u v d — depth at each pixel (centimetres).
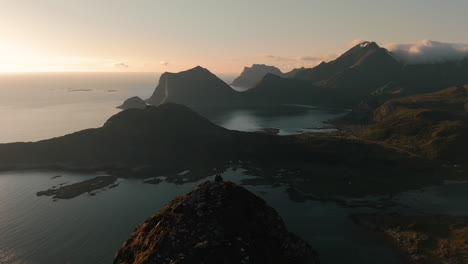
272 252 4609
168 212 5259
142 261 4175
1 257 8694
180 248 4272
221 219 4816
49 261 8512
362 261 8556
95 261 8519
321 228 10594
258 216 5209
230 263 4062
